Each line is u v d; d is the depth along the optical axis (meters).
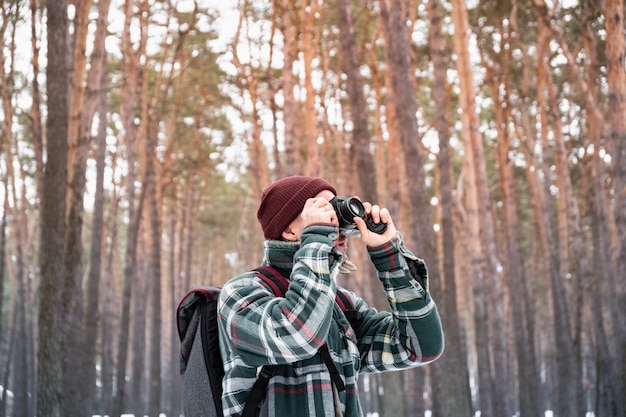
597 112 12.16
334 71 21.92
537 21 16.84
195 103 24.38
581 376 17.69
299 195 1.51
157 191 23.84
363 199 10.59
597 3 9.47
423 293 1.52
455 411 10.68
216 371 1.44
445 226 12.29
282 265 1.50
